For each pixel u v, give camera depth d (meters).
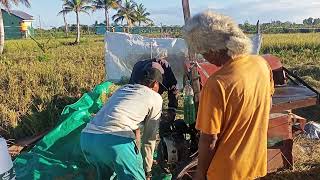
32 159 5.63
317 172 5.26
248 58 2.64
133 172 3.76
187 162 4.17
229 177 2.66
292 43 23.55
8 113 7.75
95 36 59.72
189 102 4.27
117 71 11.50
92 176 5.29
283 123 4.93
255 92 2.58
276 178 5.05
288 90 4.97
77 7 57.78
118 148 3.70
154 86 4.06
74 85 10.31
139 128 3.92
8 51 29.62
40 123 7.67
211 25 2.54
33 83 10.02
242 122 2.58
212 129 2.55
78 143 6.00
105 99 8.17
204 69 4.53
